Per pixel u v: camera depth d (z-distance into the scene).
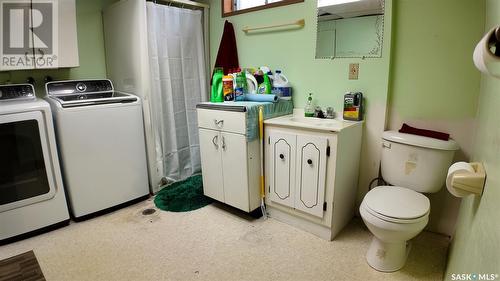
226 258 1.86
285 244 2.01
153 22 2.62
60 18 2.38
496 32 0.64
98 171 2.36
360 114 2.14
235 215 2.42
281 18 2.49
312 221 2.11
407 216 1.52
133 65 2.65
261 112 2.22
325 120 2.27
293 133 2.06
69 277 1.71
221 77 2.51
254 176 2.28
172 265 1.80
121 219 2.37
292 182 2.13
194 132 3.17
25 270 1.76
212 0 2.99
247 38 2.77
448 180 1.08
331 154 1.90
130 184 2.57
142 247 1.99
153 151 2.77
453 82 1.86
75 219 2.33
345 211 2.17
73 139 2.20
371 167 2.22
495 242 0.70
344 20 2.15
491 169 0.89
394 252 1.72
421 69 1.96
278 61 2.58
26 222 2.07
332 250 1.93
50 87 2.49
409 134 1.93
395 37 2.01
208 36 3.11
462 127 1.88
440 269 1.73
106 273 1.74
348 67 2.19
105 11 2.87
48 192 2.14
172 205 2.58
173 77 2.90
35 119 2.04
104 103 2.34
